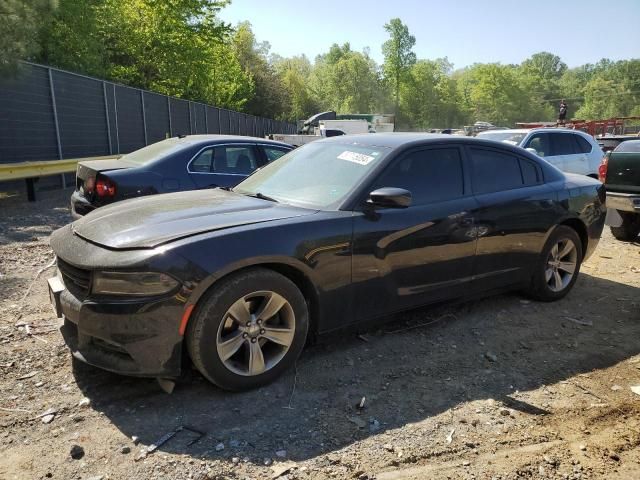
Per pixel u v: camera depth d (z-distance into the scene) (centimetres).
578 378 364
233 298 310
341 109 9612
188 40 2617
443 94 10919
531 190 484
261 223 334
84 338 305
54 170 1189
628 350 413
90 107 1426
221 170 702
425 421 303
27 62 1129
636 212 738
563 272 527
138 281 290
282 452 270
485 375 364
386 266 378
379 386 343
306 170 427
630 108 12462
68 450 267
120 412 302
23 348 380
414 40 9812
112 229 333
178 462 259
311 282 344
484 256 441
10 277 559
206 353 305
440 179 425
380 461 266
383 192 358
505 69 11094
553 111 13075
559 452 279
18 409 303
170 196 415
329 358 381
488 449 279
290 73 8350
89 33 1978
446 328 446
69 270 322
